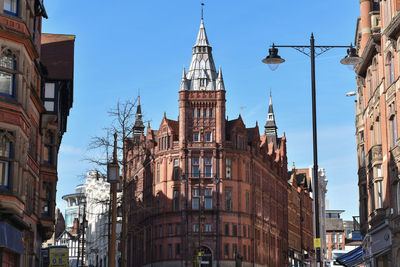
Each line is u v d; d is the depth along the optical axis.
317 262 29.50
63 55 54.62
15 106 34.88
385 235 46.41
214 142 95.19
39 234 50.50
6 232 34.44
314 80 30.81
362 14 53.75
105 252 135.75
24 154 36.12
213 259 92.12
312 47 31.17
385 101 46.00
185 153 94.88
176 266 92.44
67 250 82.75
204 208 93.75
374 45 47.97
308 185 157.12
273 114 135.75
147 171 102.81
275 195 115.75
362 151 57.12
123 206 45.94
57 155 51.88
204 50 99.25
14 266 38.09
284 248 120.62
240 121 98.06
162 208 95.75
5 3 35.59
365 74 55.38
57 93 52.31
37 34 45.69
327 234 185.00
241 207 95.69
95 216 153.12
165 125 97.62
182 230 93.12
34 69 43.47
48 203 48.72
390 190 44.72
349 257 61.53
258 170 103.62
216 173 94.50
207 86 96.75
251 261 96.50
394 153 43.25
